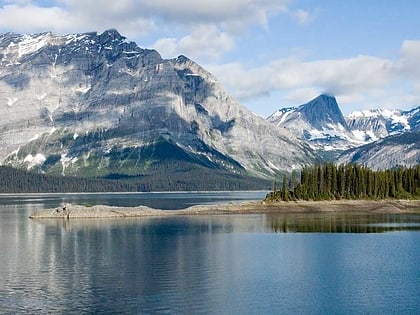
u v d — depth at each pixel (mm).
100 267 125062
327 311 89625
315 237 175250
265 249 149625
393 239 168625
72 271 120562
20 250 153000
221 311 89438
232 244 160375
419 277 112562
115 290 102562
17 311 89812
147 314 87938
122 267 124812
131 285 106500
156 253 144625
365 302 94562
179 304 93312
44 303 94250
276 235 181750
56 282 109500
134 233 193125
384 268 121625
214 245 158625
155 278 112562
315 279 110812
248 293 100188
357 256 137250
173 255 141000
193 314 87875
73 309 90812
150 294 99625
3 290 103125
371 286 105125
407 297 97438
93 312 89062
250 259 133750
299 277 112688
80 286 105938
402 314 88125
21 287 105500
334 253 142000
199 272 118250
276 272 117875
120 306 92250
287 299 96250
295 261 130625
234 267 123500
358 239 169125
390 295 98750
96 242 168625
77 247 158000
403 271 118250
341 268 121938
